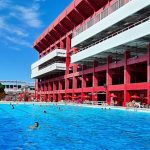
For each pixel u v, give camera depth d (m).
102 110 33.88
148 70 34.88
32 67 92.56
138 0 35.28
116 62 42.91
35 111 33.25
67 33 67.31
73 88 60.66
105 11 44.69
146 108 32.16
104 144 12.23
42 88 88.81
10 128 17.25
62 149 11.25
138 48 41.31
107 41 42.28
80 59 51.72
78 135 14.66
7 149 11.22
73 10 56.47
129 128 17.56
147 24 33.47
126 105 36.31
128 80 39.91
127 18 38.53
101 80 58.34
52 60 73.75
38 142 12.62
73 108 38.72
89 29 48.47
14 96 74.81
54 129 16.98
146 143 12.48
